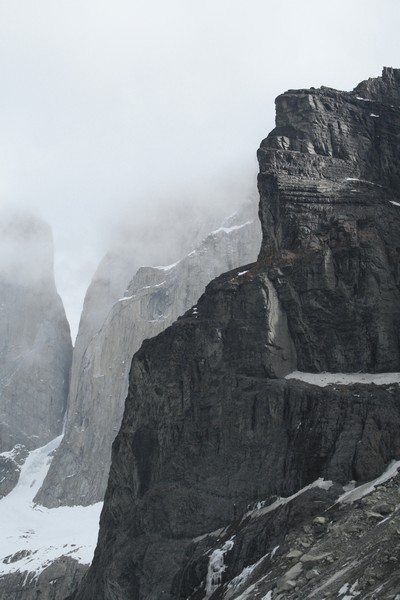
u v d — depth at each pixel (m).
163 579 109.56
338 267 118.69
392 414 107.12
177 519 112.31
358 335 116.00
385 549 83.69
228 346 119.19
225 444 114.25
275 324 117.50
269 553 98.38
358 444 104.56
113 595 114.31
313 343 116.81
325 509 100.00
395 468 101.81
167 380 121.38
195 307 130.12
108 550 121.38
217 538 108.25
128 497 123.88
